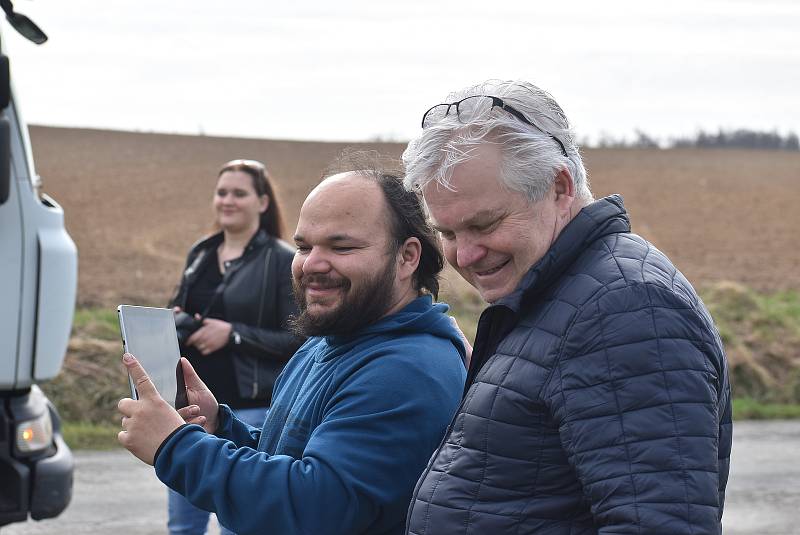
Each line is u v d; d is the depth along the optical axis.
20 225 5.66
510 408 2.26
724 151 48.00
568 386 2.19
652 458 2.08
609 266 2.27
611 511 2.09
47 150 35.94
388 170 2.95
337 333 2.88
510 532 2.24
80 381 10.64
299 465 2.65
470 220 2.34
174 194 31.86
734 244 31.23
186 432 2.66
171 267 22.77
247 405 5.07
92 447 9.46
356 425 2.70
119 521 6.99
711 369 2.18
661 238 31.72
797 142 51.97
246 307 5.13
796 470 9.33
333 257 2.83
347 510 2.63
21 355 5.64
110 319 13.21
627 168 42.44
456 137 2.34
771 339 15.45
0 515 5.61
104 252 24.06
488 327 2.42
